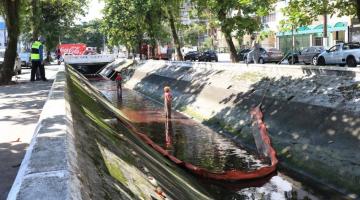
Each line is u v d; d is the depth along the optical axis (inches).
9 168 260.4
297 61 1531.7
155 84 1218.6
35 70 964.0
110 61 1764.3
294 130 550.6
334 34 2021.4
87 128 312.8
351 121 475.8
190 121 777.6
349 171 419.5
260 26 904.9
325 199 392.2
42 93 688.4
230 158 527.5
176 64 1252.5
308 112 556.1
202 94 892.6
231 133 657.0
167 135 660.1
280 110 620.1
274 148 544.7
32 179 128.3
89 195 149.9
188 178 440.8
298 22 637.3
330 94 556.7
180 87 1037.2
